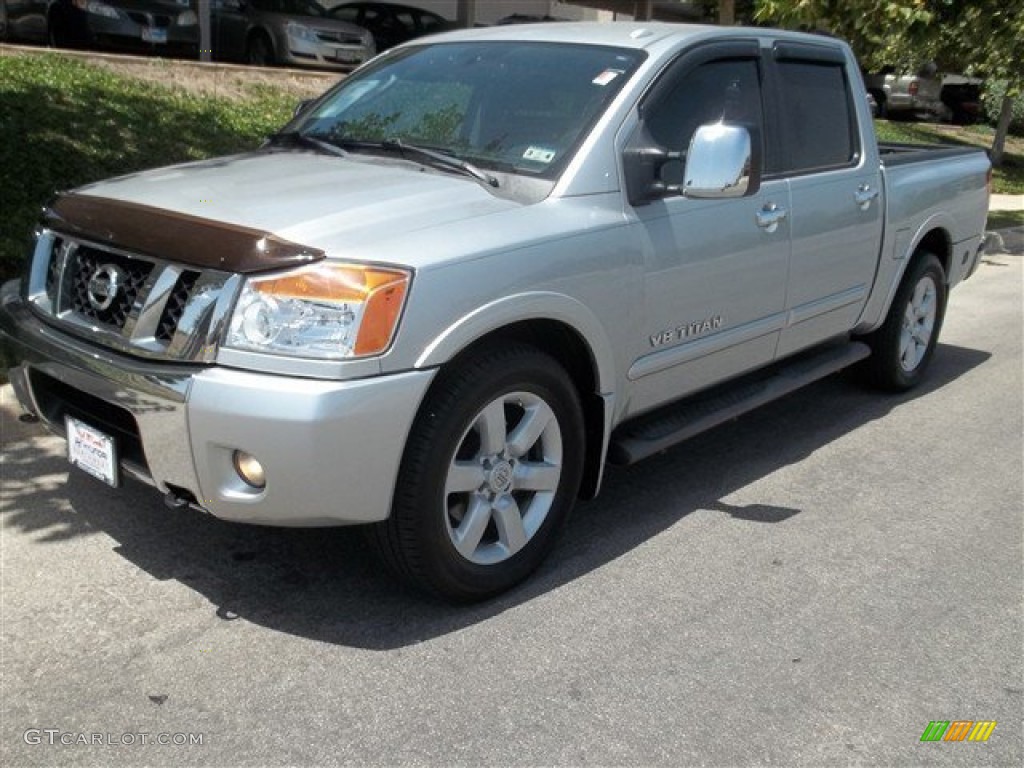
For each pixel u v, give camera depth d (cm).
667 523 449
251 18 1405
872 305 579
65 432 370
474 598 369
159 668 327
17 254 672
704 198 392
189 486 326
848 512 471
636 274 398
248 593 373
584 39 448
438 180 382
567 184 383
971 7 1110
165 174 406
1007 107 2048
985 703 332
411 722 308
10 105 876
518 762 293
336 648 342
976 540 449
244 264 313
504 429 360
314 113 484
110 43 1215
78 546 399
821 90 529
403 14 1805
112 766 283
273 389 306
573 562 410
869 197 543
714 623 370
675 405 474
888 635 369
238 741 296
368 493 321
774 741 308
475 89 439
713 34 459
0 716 302
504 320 344
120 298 343
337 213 341
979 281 1069
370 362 312
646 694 327
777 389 507
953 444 566
